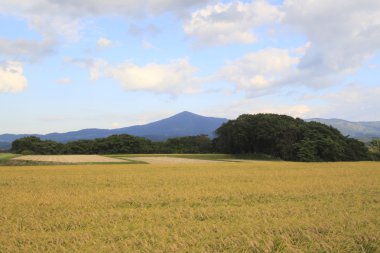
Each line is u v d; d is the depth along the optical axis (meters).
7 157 89.31
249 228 11.53
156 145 136.38
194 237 10.73
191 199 18.88
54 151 128.25
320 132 103.12
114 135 135.88
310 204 16.47
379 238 10.29
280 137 105.06
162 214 14.55
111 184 27.28
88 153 129.25
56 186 26.27
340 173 36.66
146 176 34.25
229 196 19.86
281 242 10.07
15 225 12.66
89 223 13.07
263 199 18.80
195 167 50.38
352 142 102.62
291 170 42.00
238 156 108.56
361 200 17.67
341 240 10.15
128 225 12.52
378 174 35.25
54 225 12.84
